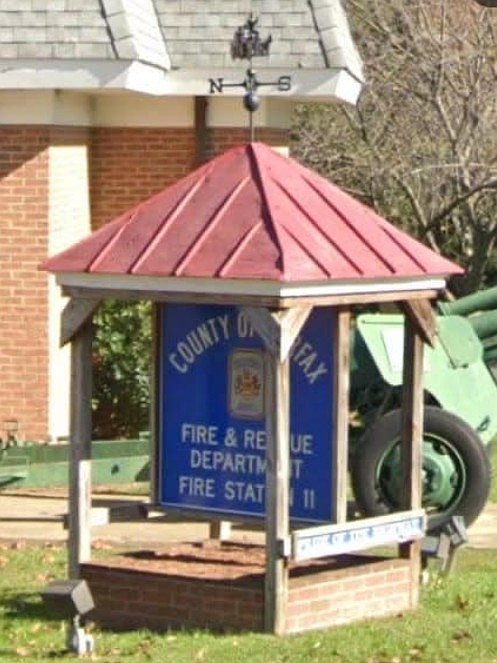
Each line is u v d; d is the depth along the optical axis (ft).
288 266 35.76
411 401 40.55
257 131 67.31
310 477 38.99
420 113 93.15
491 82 92.32
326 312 38.60
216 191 38.55
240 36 41.65
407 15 93.40
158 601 38.73
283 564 37.37
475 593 42.47
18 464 59.47
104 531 51.72
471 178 93.50
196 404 40.11
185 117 68.39
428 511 49.90
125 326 65.10
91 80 61.41
